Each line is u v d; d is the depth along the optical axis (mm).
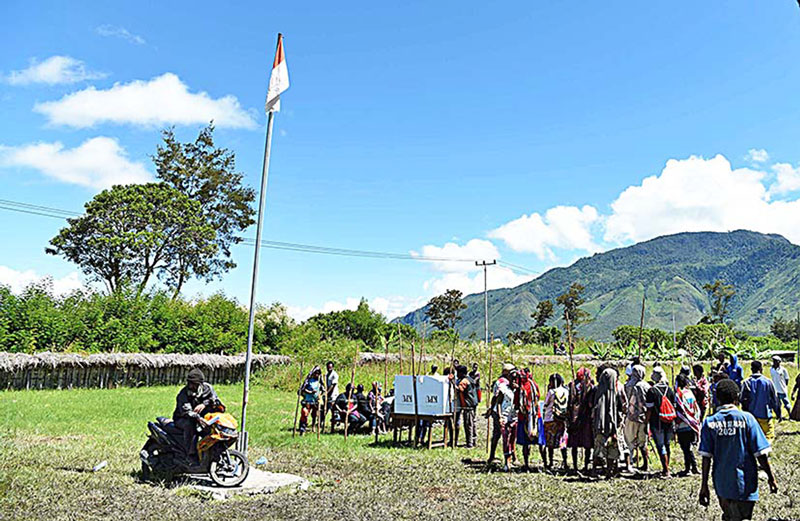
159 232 44125
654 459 13234
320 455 12867
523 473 11367
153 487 9117
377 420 15406
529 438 11570
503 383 12000
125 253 43156
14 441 12719
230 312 39656
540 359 36781
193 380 9641
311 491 9438
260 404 23266
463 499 9258
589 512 8500
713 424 6227
